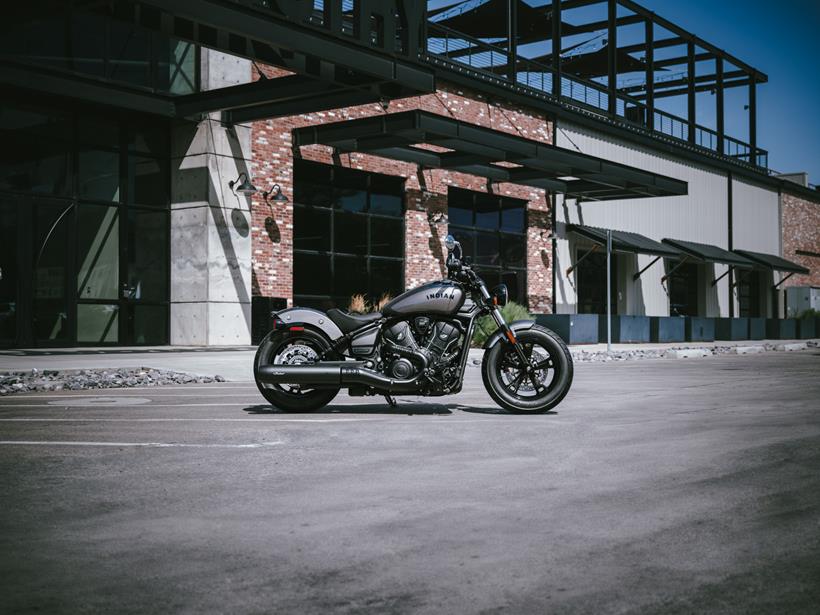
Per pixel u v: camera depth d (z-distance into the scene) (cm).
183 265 1845
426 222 2383
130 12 1291
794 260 4531
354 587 289
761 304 4250
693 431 649
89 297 1744
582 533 355
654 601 275
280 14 1383
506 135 2111
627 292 3234
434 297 720
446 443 587
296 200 2045
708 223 3775
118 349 1670
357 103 1681
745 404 852
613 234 3042
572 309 2936
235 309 1845
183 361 1355
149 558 323
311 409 759
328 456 535
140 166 1830
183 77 1825
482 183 2572
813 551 330
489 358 751
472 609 268
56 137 1694
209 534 355
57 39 1625
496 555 325
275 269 1950
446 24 3186
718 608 269
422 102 2353
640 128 3281
